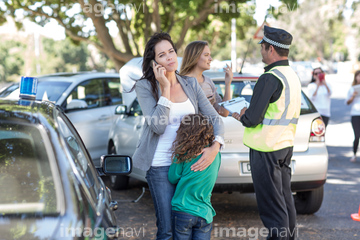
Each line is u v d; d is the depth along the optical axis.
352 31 63.12
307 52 76.00
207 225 3.19
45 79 7.56
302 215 5.55
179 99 3.26
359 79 9.08
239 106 3.88
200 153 3.12
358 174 8.09
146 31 12.95
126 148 5.97
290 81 3.71
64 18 13.59
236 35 19.81
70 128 2.49
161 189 3.19
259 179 3.72
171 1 13.13
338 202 6.17
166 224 3.16
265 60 3.88
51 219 1.74
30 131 2.00
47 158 1.93
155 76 3.14
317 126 5.11
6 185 1.87
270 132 3.66
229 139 4.82
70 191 1.84
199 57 4.15
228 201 6.21
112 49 12.78
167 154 3.21
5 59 65.81
